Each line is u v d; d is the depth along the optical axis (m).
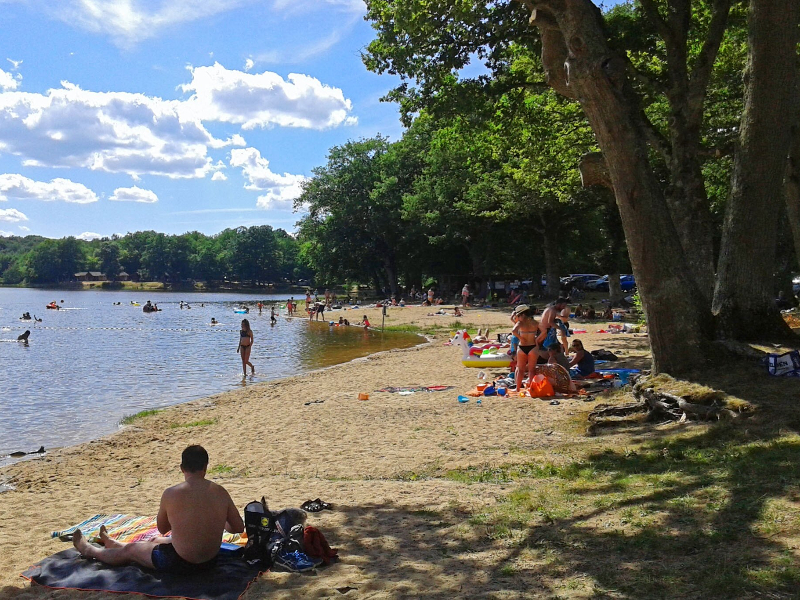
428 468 8.60
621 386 12.67
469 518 6.12
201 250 175.88
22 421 13.79
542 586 4.43
